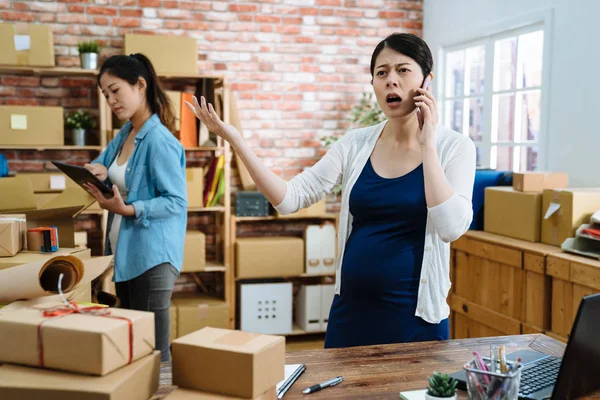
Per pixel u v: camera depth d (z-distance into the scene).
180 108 4.36
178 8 4.75
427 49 1.96
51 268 1.45
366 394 1.45
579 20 3.58
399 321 1.98
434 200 1.82
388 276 1.98
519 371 1.28
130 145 2.83
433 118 1.86
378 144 2.11
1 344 1.20
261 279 4.98
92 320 1.19
